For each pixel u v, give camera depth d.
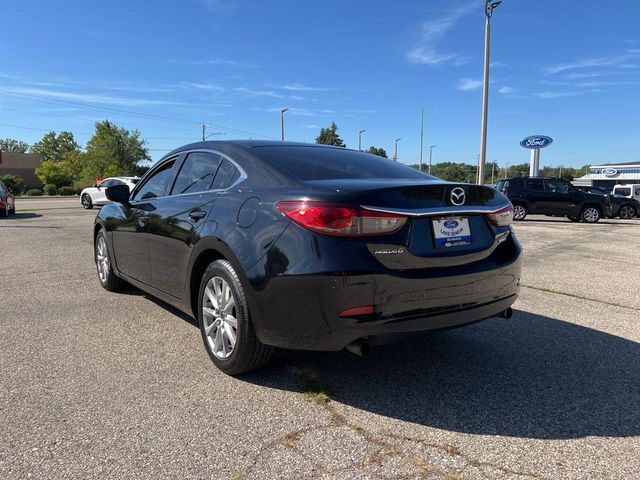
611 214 22.00
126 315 4.66
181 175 4.17
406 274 2.80
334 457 2.37
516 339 4.14
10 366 3.41
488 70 21.62
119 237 4.94
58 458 2.32
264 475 2.21
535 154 30.14
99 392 3.02
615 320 4.73
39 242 9.98
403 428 2.65
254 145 3.73
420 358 3.68
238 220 3.14
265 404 2.90
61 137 105.81
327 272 2.65
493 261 3.24
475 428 2.67
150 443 2.46
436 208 2.94
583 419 2.78
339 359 3.62
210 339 3.43
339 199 2.72
